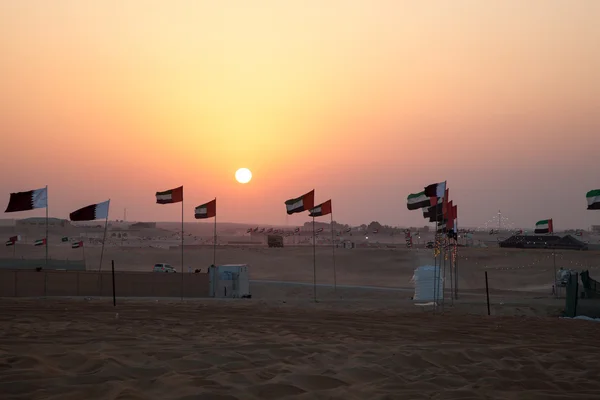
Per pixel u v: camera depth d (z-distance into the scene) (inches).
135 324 717.9
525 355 540.1
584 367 496.4
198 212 2236.7
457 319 1075.9
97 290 2076.8
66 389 306.3
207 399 305.3
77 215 1738.4
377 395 341.7
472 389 380.2
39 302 1382.9
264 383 351.9
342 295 2716.5
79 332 576.1
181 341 533.3
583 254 4431.6
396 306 1715.1
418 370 441.1
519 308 1690.5
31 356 383.6
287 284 3102.9
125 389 312.5
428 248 5580.7
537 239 5595.5
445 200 1731.1
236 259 4960.6
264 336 611.5
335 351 497.7
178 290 2198.6
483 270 3875.5
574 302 1450.5
